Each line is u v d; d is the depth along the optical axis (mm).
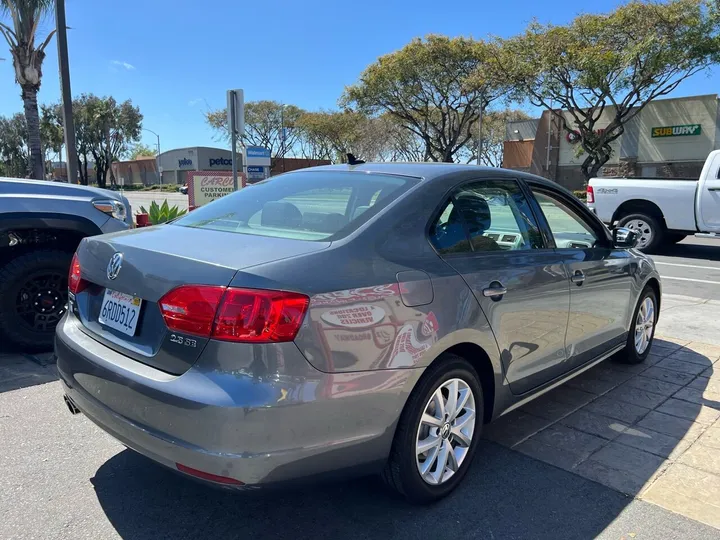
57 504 2795
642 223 11734
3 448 3336
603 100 28609
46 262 4867
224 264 2279
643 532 2660
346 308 2320
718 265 10578
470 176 3242
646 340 5062
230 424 2107
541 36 27359
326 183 3262
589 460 3328
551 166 38500
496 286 2996
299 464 2252
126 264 2586
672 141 32906
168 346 2309
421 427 2729
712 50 23938
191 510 2775
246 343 2141
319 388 2234
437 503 2865
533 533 2643
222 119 55375
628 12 25094
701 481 3107
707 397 4281
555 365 3639
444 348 2686
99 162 66812
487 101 34531
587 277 3844
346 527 2662
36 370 4637
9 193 4914
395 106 36562
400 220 2744
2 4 16156
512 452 3414
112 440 3469
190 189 11203
